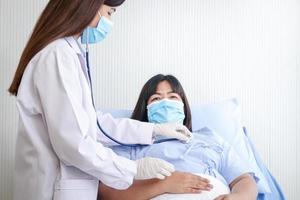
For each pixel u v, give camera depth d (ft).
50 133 3.73
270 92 7.38
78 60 4.06
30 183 3.91
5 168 6.78
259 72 7.40
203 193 4.32
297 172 7.36
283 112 7.39
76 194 3.81
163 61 7.38
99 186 4.65
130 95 7.35
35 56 3.98
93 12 4.01
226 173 5.20
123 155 5.37
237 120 6.68
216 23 7.43
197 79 7.42
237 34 7.44
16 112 6.84
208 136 5.63
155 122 5.79
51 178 3.88
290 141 7.38
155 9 7.38
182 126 5.47
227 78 7.42
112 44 7.30
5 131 6.79
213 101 7.44
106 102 7.30
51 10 4.08
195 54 7.42
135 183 4.46
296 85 7.39
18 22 6.91
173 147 5.22
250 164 5.65
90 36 4.43
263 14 7.45
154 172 4.24
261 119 7.39
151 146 5.33
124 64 7.33
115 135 5.42
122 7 7.30
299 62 7.38
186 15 7.40
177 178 4.36
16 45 6.90
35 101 3.91
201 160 5.11
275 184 5.99
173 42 7.39
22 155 4.04
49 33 4.00
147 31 7.36
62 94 3.70
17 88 4.16
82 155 3.64
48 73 3.79
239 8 7.46
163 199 4.27
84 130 3.70
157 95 5.92
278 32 7.41
